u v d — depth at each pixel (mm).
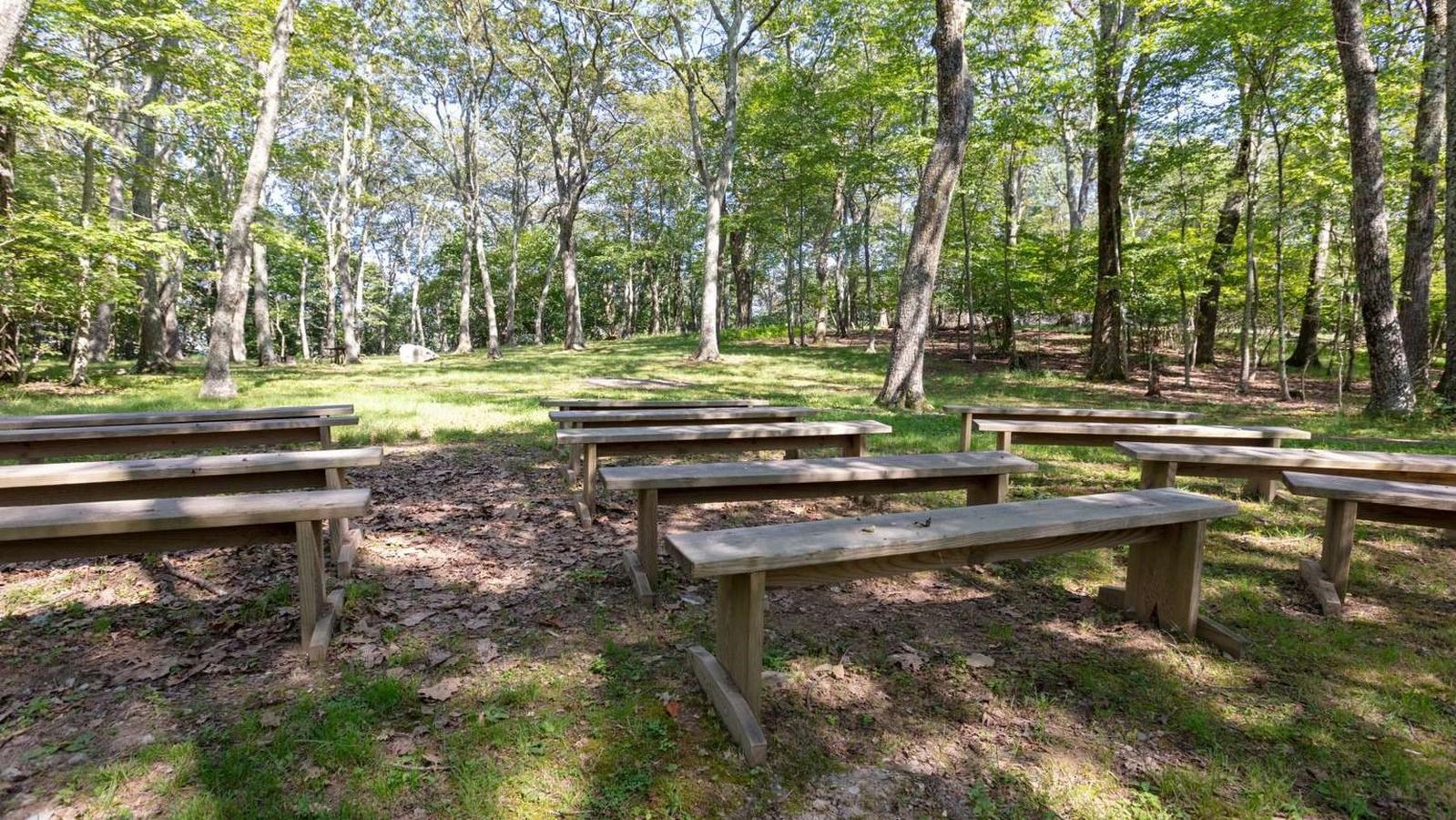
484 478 5594
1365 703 2445
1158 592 3021
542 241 36531
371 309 42219
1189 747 2195
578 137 24219
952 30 9070
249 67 14031
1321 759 2141
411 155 30453
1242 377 12797
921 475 3666
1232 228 14016
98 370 15578
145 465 3312
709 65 21531
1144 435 5461
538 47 22578
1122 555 3906
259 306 19000
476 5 21469
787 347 22422
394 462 6133
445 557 3824
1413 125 12602
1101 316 14695
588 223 37375
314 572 2703
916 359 9953
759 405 7070
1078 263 15430
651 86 24906
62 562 3611
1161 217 15906
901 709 2373
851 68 20219
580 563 3730
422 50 22828
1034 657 2746
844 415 8711
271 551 3818
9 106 8969
